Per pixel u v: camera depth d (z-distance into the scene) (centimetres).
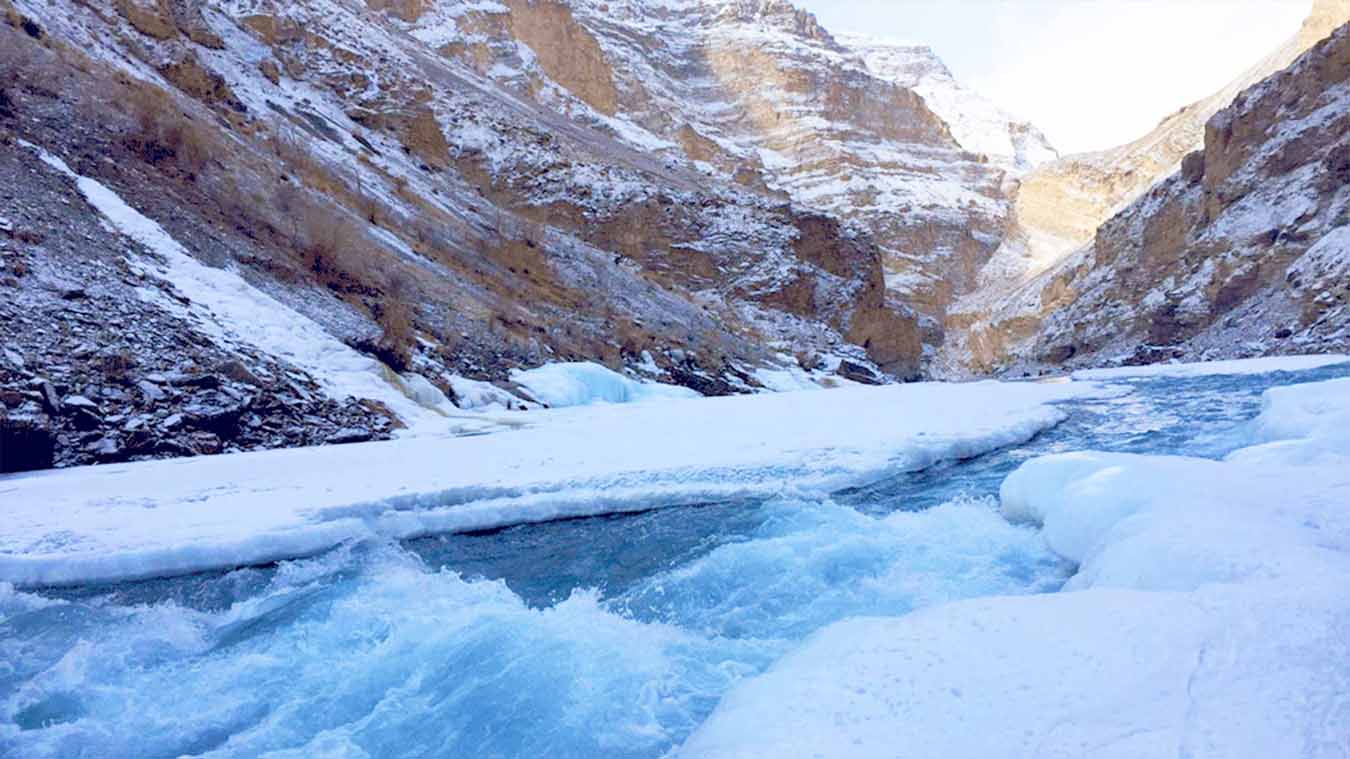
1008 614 479
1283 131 5766
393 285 2386
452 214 3584
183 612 761
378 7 9144
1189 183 6525
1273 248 5247
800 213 5544
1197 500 661
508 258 3384
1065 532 750
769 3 19350
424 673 610
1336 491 661
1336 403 1145
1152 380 2514
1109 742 326
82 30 2688
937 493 1068
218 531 916
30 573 832
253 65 4016
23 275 1487
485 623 688
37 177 1777
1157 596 460
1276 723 314
